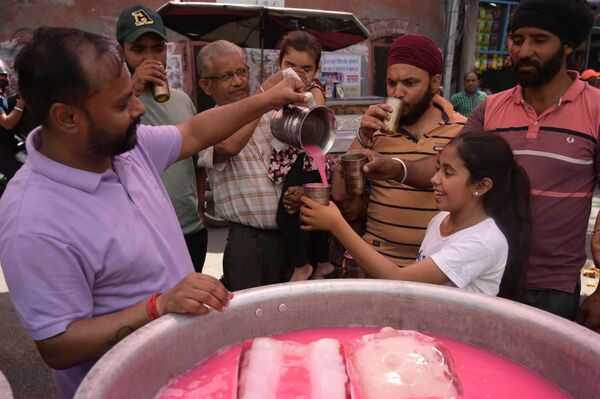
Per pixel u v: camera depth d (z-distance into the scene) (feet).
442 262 4.85
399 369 2.98
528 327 3.10
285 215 7.66
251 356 3.07
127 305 3.91
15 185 3.58
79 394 2.32
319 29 15.88
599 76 16.55
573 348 2.85
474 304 3.33
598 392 2.74
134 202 4.01
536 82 5.99
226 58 7.51
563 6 5.63
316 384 2.79
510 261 5.28
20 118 17.80
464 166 5.07
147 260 3.91
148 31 7.66
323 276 9.42
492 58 34.17
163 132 5.01
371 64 29.30
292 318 3.58
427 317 3.51
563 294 6.17
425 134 6.95
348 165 5.89
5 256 3.40
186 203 8.53
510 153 5.19
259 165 7.73
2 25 20.85
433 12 30.73
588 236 17.39
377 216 7.04
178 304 3.20
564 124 6.03
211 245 16.63
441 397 2.79
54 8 21.54
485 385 2.96
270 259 8.07
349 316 3.63
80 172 3.61
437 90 7.00
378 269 4.93
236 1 17.89
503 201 5.19
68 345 3.43
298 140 5.54
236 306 3.37
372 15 28.84
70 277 3.48
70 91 3.32
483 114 6.80
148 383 2.86
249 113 5.33
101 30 22.44
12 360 9.70
